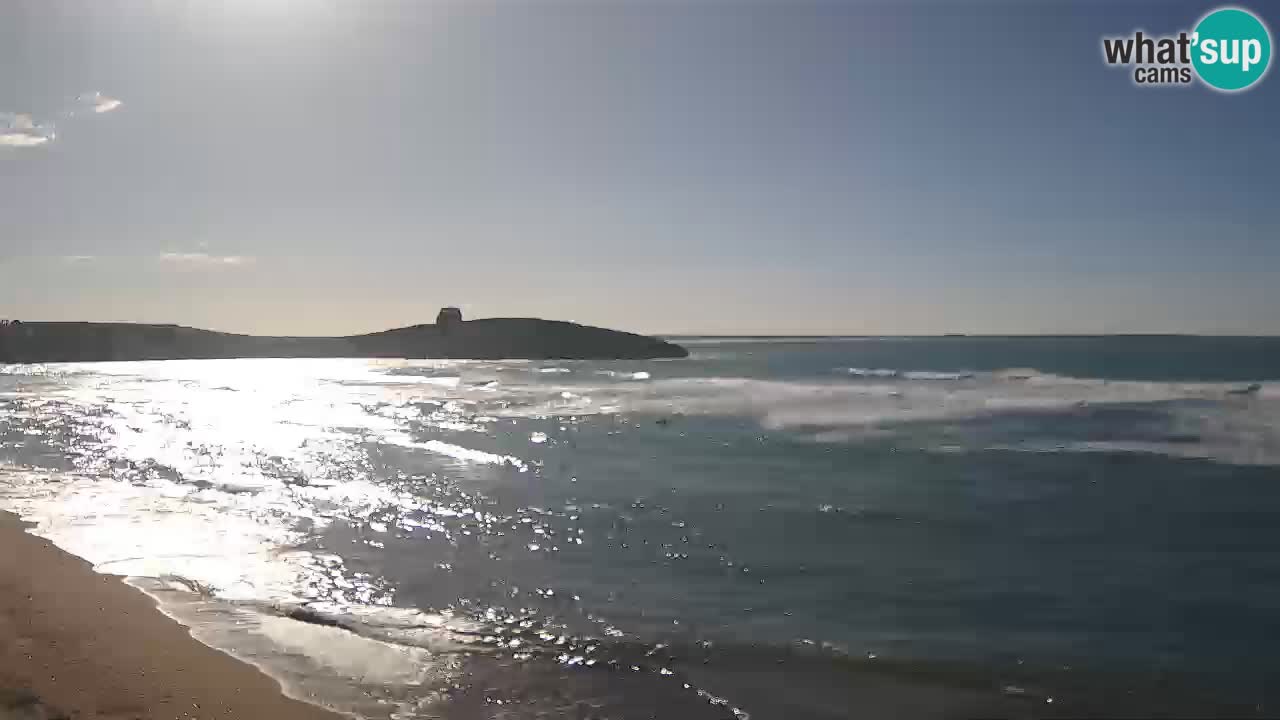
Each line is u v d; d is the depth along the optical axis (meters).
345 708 6.04
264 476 16.67
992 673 6.89
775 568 10.01
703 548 11.03
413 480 16.36
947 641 7.62
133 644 7.19
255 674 6.61
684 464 18.89
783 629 7.89
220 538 11.29
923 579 9.62
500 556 10.53
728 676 6.77
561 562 10.23
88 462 18.58
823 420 29.08
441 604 8.55
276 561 10.14
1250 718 6.08
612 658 7.12
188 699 6.09
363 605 8.50
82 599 8.43
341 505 13.70
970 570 9.98
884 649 7.40
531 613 8.30
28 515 12.66
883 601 8.79
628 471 17.73
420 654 7.14
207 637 7.43
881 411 31.84
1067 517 13.09
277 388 49.69
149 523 12.18
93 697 6.05
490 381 57.84
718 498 14.61
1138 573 9.89
